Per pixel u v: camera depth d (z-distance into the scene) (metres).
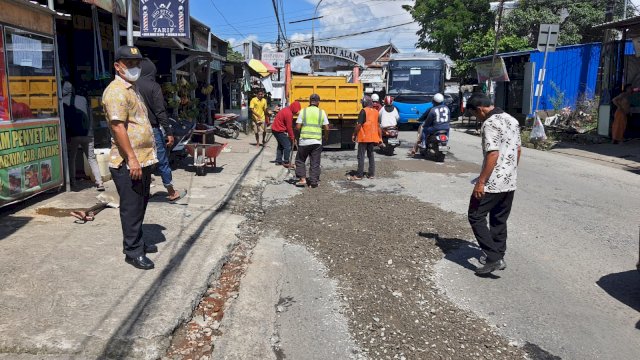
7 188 6.19
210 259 5.26
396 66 22.09
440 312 4.51
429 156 13.27
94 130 9.59
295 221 7.20
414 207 8.06
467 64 28.78
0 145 6.04
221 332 4.03
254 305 4.55
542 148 16.61
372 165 10.54
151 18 9.05
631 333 4.20
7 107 6.18
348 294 4.84
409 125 22.97
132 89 4.55
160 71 13.99
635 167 12.77
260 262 5.60
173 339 3.80
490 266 5.23
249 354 3.76
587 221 7.43
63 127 7.50
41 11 6.89
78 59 9.79
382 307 4.58
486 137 5.04
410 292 4.91
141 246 4.87
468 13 30.47
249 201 8.29
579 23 27.66
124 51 4.39
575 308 4.62
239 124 19.88
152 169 4.78
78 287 4.30
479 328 4.23
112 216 6.48
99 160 8.45
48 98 7.12
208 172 10.55
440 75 21.77
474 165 12.33
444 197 8.85
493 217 5.27
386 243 6.28
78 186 8.09
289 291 4.89
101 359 3.36
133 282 4.48
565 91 21.39
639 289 5.04
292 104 12.49
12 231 5.71
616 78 16.95
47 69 7.09
